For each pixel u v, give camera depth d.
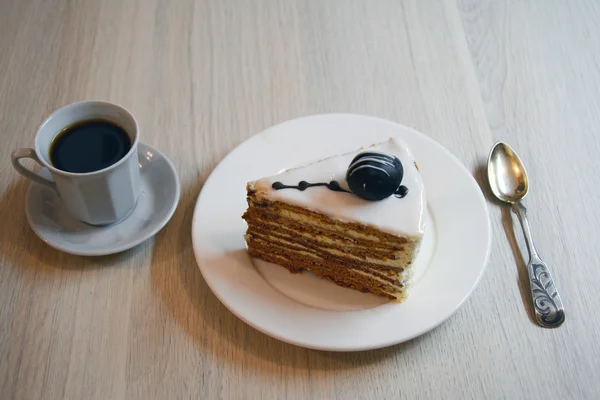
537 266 0.51
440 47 0.66
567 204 0.55
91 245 0.51
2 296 0.49
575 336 0.48
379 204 0.48
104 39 0.65
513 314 0.49
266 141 0.56
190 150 0.58
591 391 0.46
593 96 0.63
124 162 0.49
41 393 0.45
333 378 0.46
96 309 0.49
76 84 0.61
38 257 0.51
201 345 0.47
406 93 0.63
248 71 0.64
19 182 0.55
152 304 0.49
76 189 0.48
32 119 0.59
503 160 0.57
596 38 0.67
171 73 0.63
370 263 0.49
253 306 0.47
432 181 0.54
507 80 0.64
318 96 0.62
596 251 0.52
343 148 0.56
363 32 0.67
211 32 0.66
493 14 0.69
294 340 0.46
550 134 0.60
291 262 0.51
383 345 0.46
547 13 0.69
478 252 0.50
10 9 0.67
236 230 0.52
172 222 0.53
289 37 0.67
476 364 0.47
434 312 0.47
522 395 0.46
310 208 0.48
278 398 0.45
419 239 0.47
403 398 0.45
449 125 0.60
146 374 0.46
